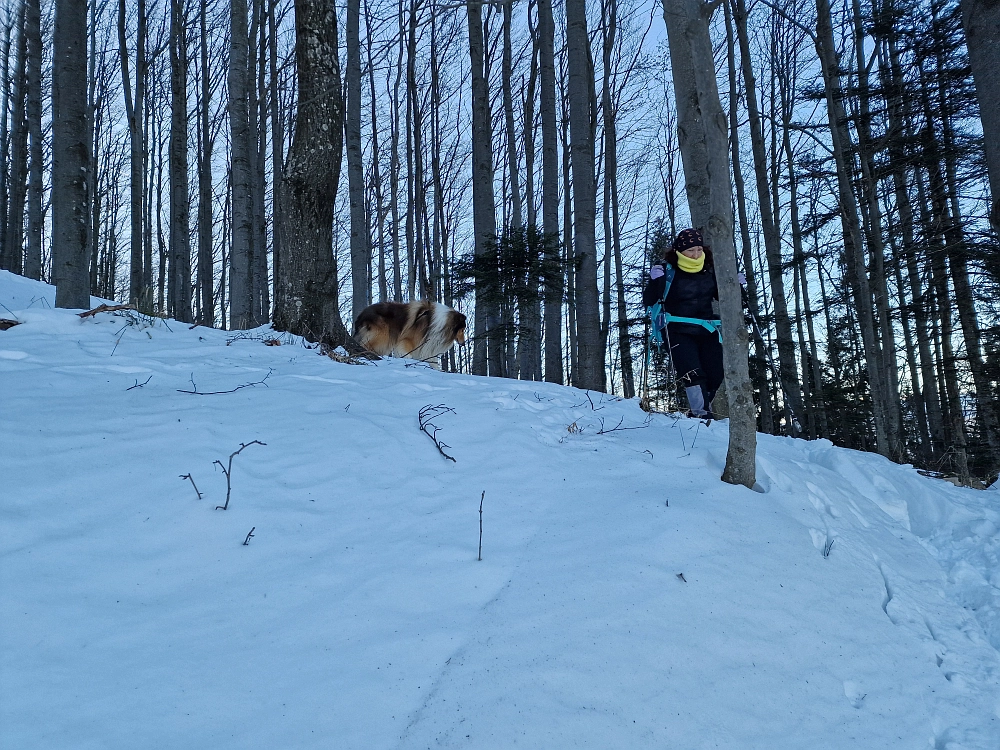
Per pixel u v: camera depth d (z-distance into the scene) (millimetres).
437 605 2199
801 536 2975
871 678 2258
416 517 2740
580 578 2361
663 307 5141
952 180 10117
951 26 9992
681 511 2855
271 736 1628
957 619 2812
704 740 1812
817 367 16156
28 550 2170
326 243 6363
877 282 9250
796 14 15336
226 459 2924
